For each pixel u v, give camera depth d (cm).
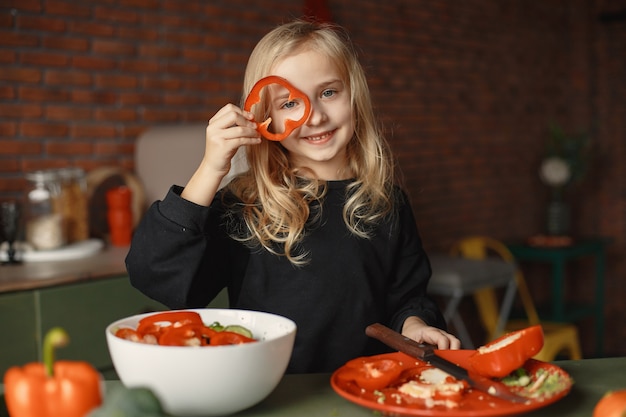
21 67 259
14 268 214
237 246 134
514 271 376
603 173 517
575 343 382
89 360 210
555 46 520
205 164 113
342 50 134
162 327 94
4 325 189
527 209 502
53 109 268
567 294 528
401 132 403
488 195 467
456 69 441
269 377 85
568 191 523
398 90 401
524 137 497
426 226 420
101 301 212
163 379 80
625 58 507
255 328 99
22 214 240
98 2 278
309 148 130
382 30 391
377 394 91
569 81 526
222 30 321
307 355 130
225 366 80
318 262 133
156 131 284
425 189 419
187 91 310
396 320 136
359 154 143
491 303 419
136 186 275
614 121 514
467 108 450
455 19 440
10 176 259
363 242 137
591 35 518
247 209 135
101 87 281
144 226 115
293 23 139
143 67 294
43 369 73
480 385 91
